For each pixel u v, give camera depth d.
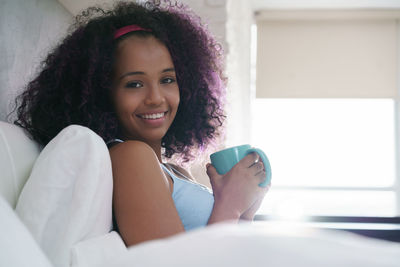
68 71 1.08
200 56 1.30
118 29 1.08
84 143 0.72
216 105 1.40
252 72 5.29
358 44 6.82
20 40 1.34
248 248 0.27
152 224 0.81
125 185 0.83
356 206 6.38
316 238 0.28
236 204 0.98
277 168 7.28
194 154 1.43
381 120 7.19
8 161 0.76
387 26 6.80
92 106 1.06
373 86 6.82
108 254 0.68
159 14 1.23
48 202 0.69
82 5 1.65
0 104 1.21
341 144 7.26
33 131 1.01
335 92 6.83
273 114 7.31
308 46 6.82
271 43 6.82
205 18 3.14
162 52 1.09
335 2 6.43
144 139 1.11
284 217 1.98
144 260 0.29
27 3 1.38
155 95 1.07
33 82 1.11
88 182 0.71
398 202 6.86
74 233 0.69
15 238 0.45
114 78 1.07
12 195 0.74
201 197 1.01
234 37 3.45
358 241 0.29
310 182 7.25
